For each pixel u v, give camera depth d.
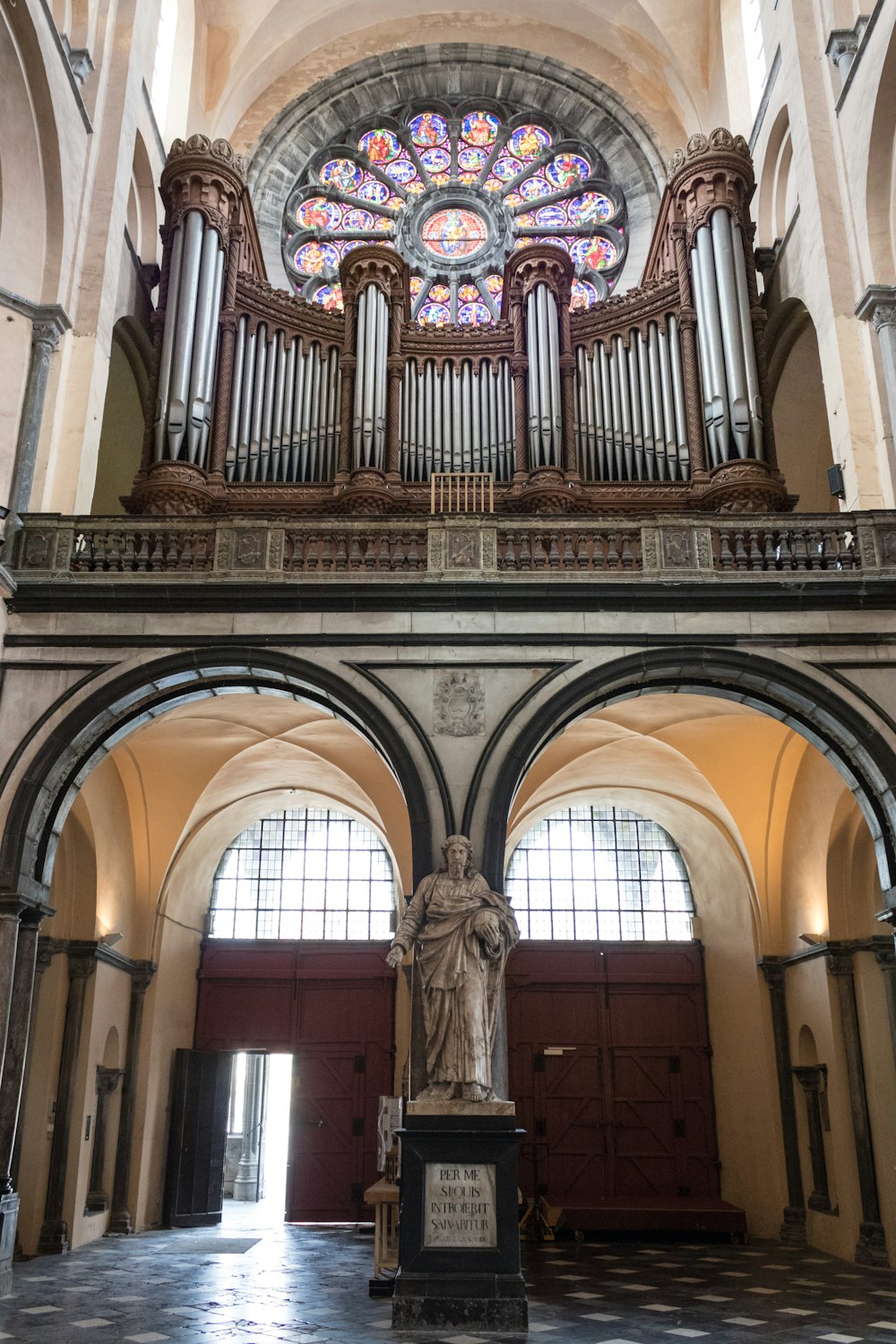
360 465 17.95
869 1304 12.16
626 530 14.05
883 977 16.98
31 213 15.55
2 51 14.45
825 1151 17.97
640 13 23.97
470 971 11.47
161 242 20.38
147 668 13.37
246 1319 10.84
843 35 16.59
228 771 20.12
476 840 12.61
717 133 19.25
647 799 21.88
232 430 18.25
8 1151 12.27
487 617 13.59
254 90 24.83
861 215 15.89
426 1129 10.94
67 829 17.64
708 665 13.40
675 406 18.52
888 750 12.98
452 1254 10.59
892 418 14.94
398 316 19.33
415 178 25.86
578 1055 21.41
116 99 17.47
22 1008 12.70
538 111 25.97
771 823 19.81
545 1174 20.70
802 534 14.04
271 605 13.62
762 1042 19.55
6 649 13.43
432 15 25.39
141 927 19.95
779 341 19.55
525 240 25.09
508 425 18.78
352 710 13.24
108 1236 18.12
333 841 23.14
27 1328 10.36
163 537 14.12
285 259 24.47
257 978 21.95
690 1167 20.77
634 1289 13.20
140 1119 19.25
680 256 19.20
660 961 21.94
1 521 13.89
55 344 15.34
